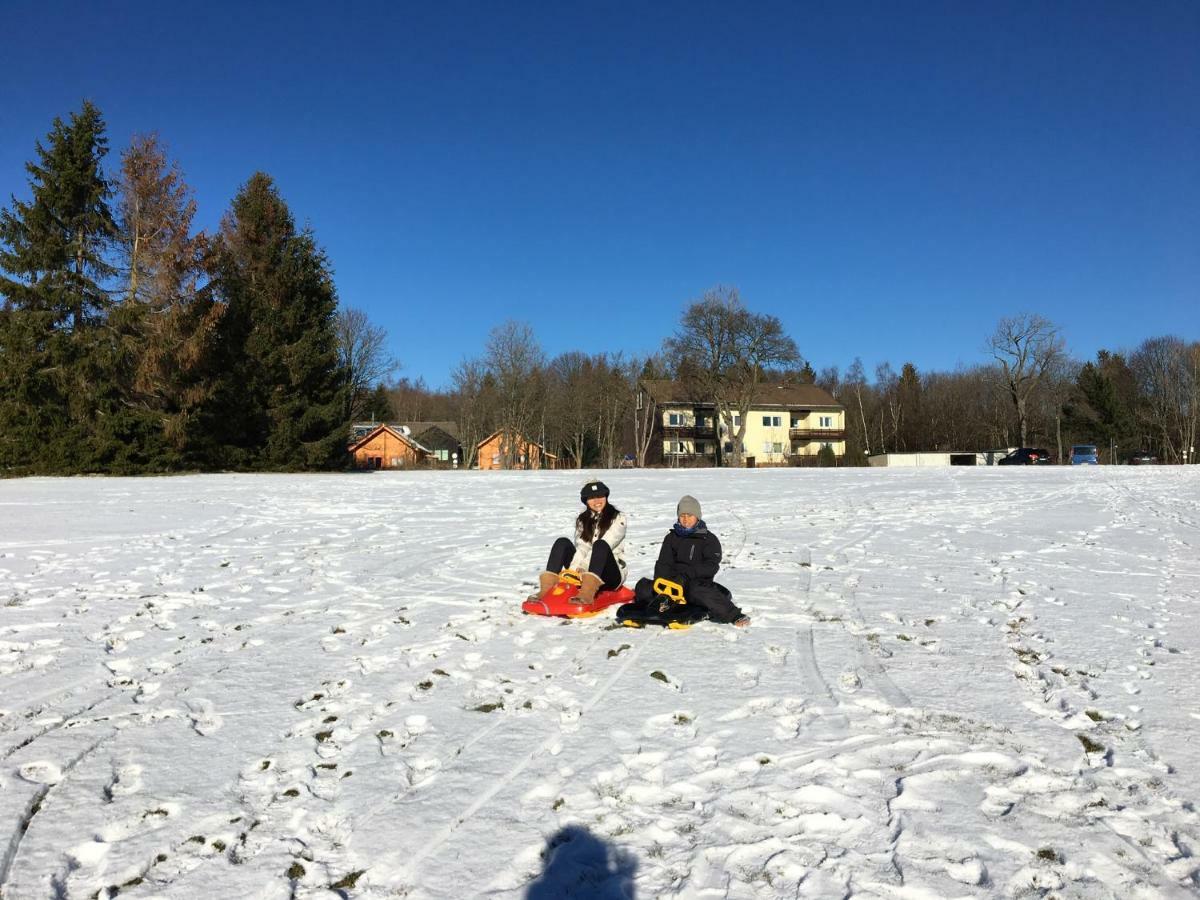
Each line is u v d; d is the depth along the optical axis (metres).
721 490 23.25
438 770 3.92
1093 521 15.03
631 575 9.33
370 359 59.31
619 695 4.96
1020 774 3.82
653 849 3.20
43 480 28.08
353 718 4.62
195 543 12.06
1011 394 75.75
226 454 38.00
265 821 3.45
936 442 87.81
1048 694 4.97
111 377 33.06
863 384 96.56
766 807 3.51
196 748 4.21
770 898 2.86
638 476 31.27
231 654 5.97
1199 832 3.28
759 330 65.62
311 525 14.51
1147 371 80.12
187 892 2.93
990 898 2.84
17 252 32.12
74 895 2.92
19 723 4.57
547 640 6.31
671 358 69.31
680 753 4.07
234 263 39.66
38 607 7.50
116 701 4.93
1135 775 3.80
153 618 7.10
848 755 4.03
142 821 3.45
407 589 8.50
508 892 2.91
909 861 3.07
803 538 12.59
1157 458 72.88
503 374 66.31
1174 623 6.80
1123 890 2.90
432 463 66.75
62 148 32.66
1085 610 7.32
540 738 4.30
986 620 6.93
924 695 4.95
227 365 37.84
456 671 5.49
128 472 33.09
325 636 6.49
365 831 3.35
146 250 33.94
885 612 7.25
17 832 3.34
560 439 75.12
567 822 3.40
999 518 15.60
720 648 6.04
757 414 79.25
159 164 34.16
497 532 13.45
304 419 39.66
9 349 31.30
